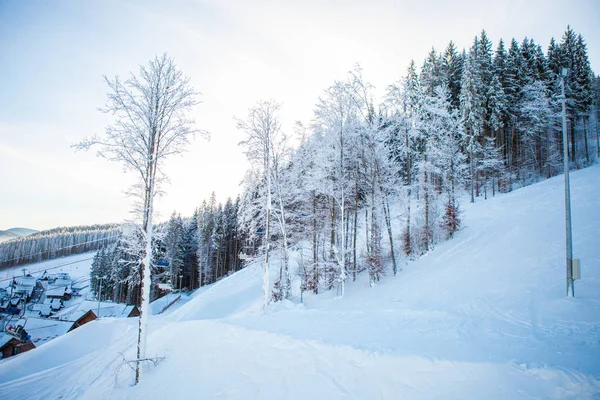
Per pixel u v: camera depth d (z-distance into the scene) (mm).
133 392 9617
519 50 41281
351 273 22031
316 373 7219
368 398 6035
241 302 27297
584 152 44688
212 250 58406
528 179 40156
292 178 23297
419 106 24234
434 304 13375
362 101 21531
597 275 12211
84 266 118312
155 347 12781
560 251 15422
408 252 22828
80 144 10969
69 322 47219
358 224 30391
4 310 65750
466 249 20375
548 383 5586
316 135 22094
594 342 7500
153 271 12547
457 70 42094
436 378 6180
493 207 28844
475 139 35594
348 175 21891
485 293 13344
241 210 21797
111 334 23000
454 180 27156
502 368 6215
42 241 137250
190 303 31641
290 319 12484
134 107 11641
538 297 11609
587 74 41344
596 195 22625
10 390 13992
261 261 23125
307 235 24484
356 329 10195
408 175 23766
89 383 12625
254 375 7852
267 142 19828
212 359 9461
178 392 8414
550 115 36281
